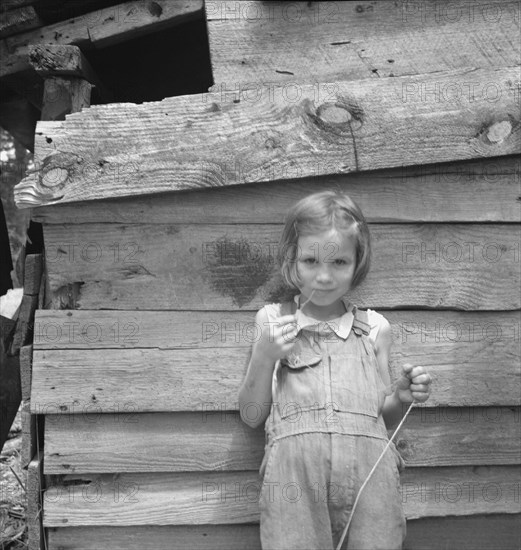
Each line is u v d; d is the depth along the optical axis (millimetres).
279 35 2355
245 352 2346
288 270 2156
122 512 2361
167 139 2270
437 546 2461
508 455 2416
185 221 2324
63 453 2340
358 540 1980
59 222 2307
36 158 2262
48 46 2434
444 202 2357
